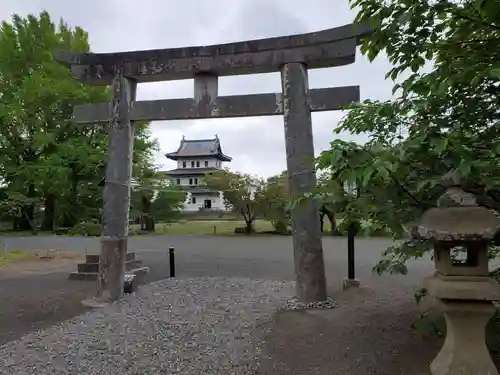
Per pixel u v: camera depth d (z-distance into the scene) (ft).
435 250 8.79
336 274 30.12
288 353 13.06
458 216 7.77
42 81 58.34
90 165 56.39
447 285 8.03
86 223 54.54
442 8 8.14
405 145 7.56
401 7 8.58
